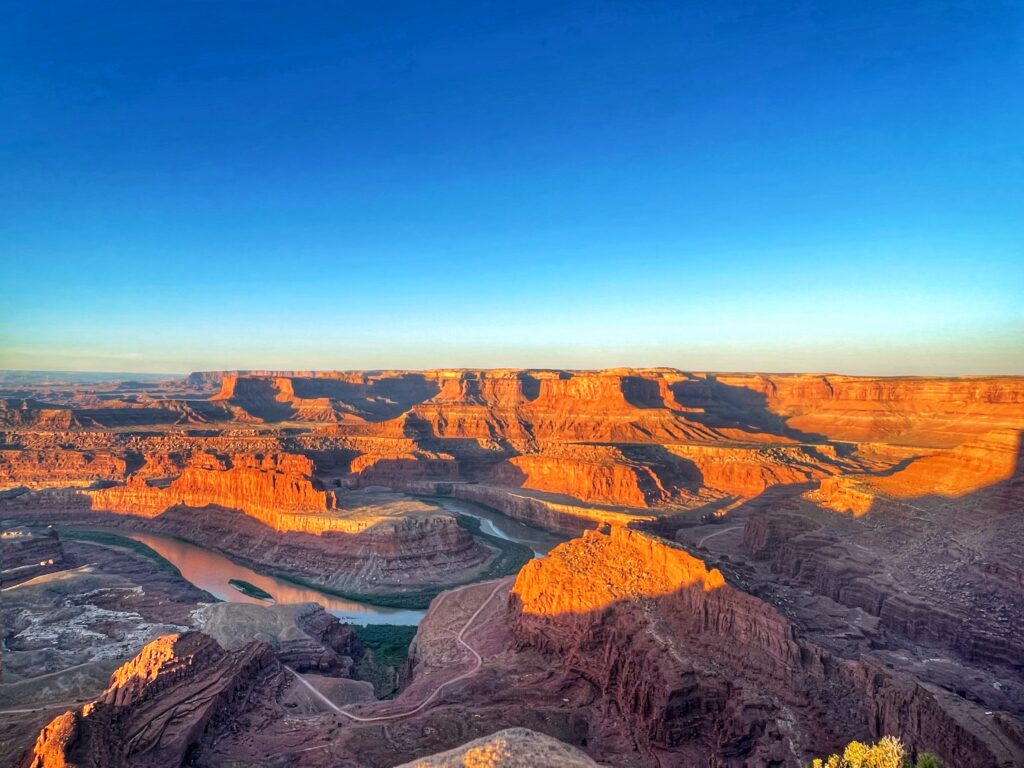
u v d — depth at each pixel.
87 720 65.50
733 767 65.12
